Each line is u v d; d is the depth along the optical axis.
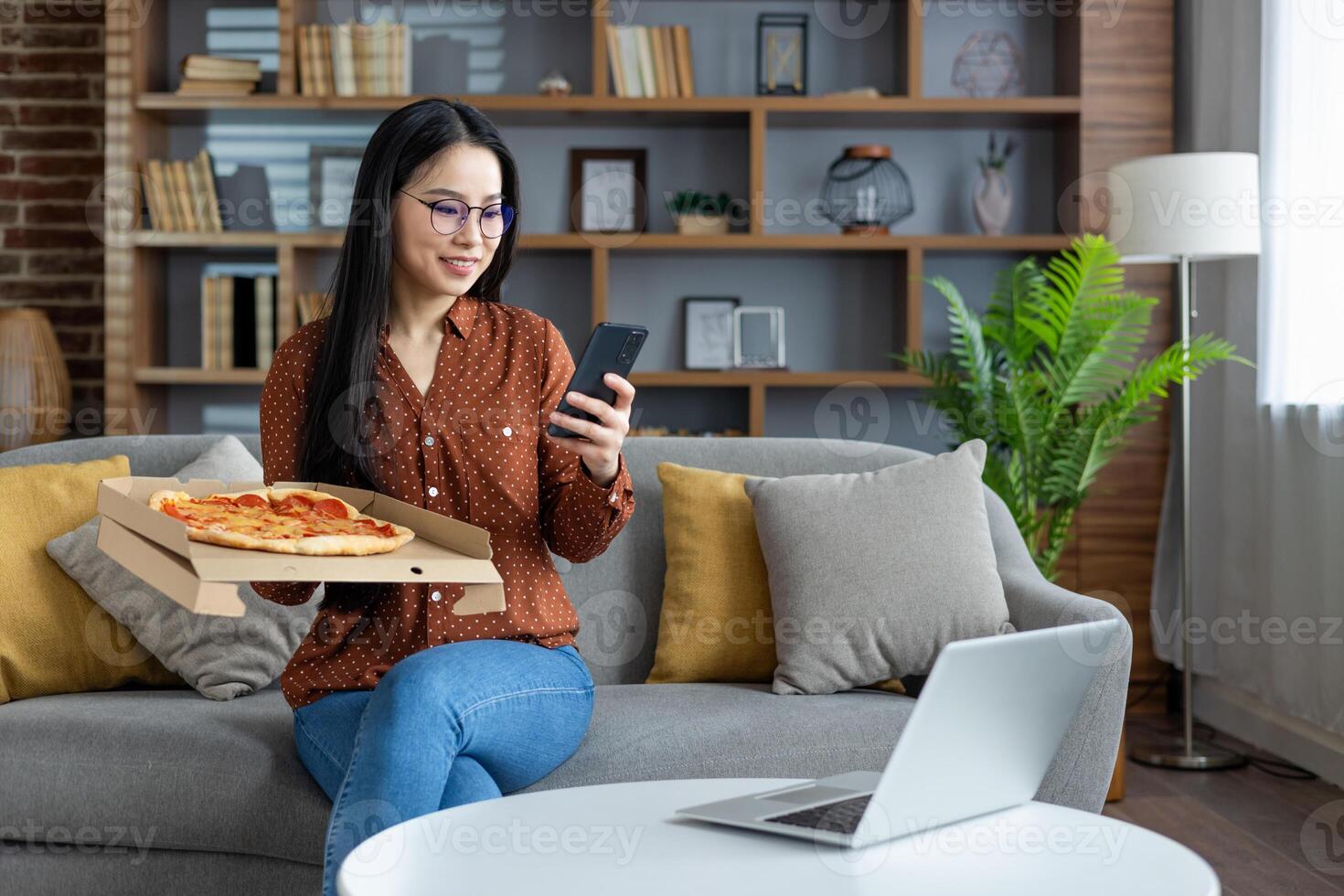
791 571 1.98
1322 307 2.95
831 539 1.98
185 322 4.26
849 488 2.04
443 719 1.25
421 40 4.24
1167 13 3.86
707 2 4.23
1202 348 3.06
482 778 1.31
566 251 4.18
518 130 4.28
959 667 0.98
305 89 3.98
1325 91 2.95
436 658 1.32
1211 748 3.30
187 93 3.99
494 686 1.34
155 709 1.77
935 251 4.26
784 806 1.14
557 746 1.48
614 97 3.96
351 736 1.45
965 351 3.29
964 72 4.20
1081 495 3.17
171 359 4.26
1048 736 1.15
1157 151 3.86
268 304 4.04
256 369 4.02
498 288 1.70
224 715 1.73
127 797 1.61
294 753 1.62
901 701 1.87
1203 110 3.67
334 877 1.15
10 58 4.28
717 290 4.31
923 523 1.99
